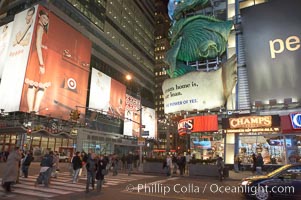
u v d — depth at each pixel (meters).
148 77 110.56
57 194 11.71
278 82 30.91
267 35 31.91
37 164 36.19
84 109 64.31
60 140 58.28
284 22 31.30
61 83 58.25
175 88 38.62
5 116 53.75
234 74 34.09
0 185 13.25
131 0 103.06
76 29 68.88
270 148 29.72
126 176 22.44
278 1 31.86
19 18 57.75
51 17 57.66
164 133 116.69
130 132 83.38
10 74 53.44
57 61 57.81
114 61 84.94
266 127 28.19
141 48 106.88
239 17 37.72
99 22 79.19
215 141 36.88
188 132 32.47
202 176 23.47
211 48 38.69
